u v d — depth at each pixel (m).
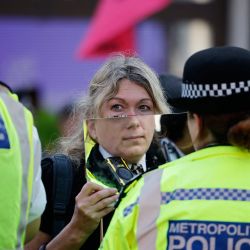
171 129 6.39
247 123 5.02
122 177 6.06
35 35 23.50
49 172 6.48
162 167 5.23
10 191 5.08
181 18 24.27
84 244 6.32
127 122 6.16
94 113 6.59
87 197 5.86
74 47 23.59
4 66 23.44
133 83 6.52
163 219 4.95
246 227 4.85
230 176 5.00
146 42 23.97
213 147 5.13
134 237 4.98
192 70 5.12
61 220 6.41
